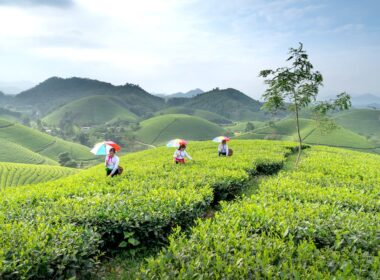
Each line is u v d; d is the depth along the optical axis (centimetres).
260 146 3142
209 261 562
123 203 903
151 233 840
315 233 689
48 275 577
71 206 901
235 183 1330
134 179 1366
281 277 515
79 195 1135
